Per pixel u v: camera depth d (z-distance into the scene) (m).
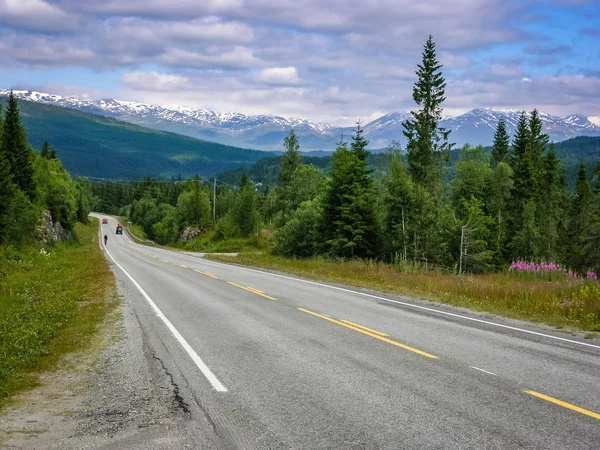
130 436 5.26
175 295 17.58
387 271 26.12
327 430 5.31
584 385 6.88
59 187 78.50
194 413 5.89
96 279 23.94
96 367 8.24
